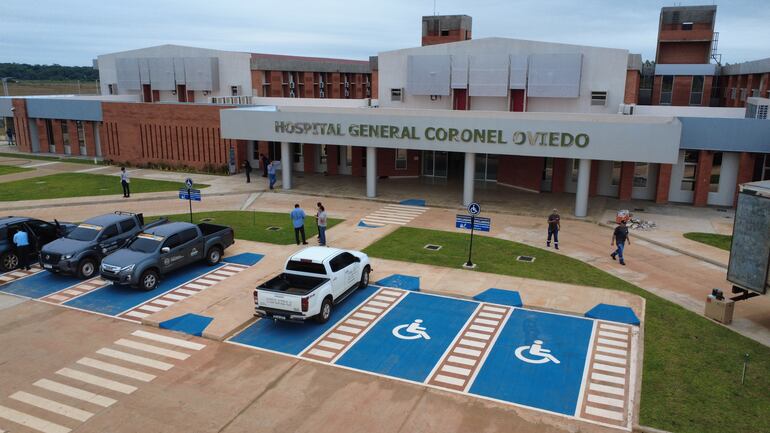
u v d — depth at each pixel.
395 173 38.72
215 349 14.49
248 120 34.28
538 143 27.72
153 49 52.03
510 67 35.34
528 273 20.03
